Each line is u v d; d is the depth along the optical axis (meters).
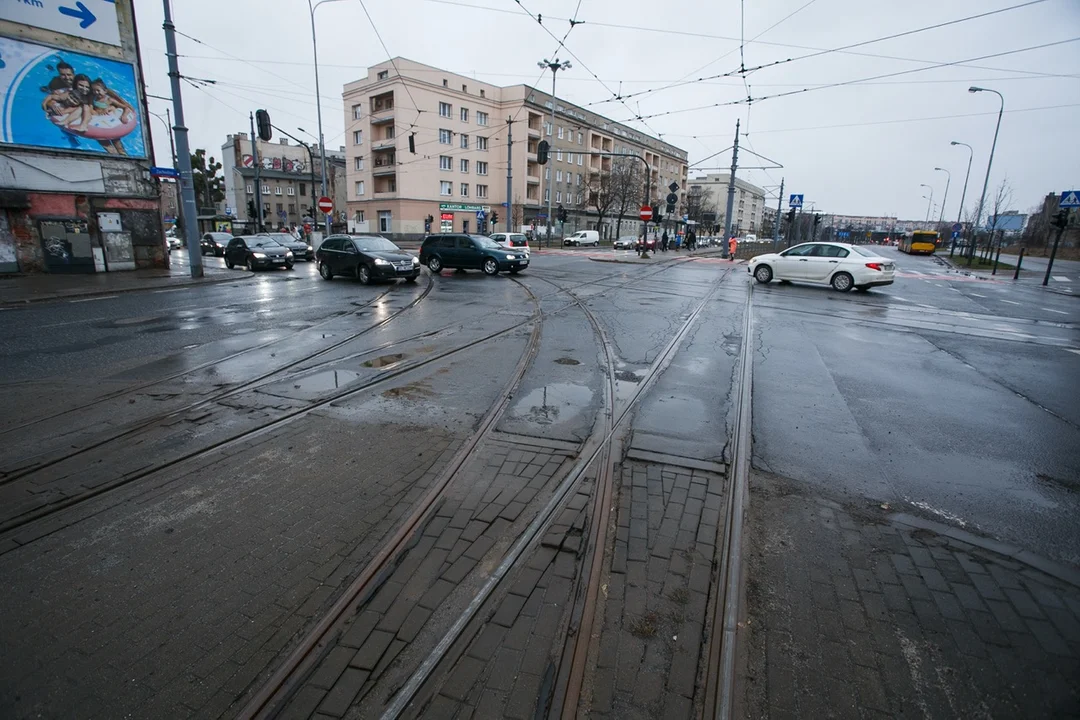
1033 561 3.18
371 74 55.31
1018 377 7.18
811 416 5.50
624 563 3.10
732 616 2.69
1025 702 2.25
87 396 5.93
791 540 3.35
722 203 121.50
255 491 3.89
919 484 4.09
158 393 6.04
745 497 3.83
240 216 76.06
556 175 67.00
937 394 6.33
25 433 4.92
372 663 2.42
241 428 5.03
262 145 81.94
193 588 2.89
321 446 4.65
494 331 9.56
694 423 5.23
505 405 5.69
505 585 2.92
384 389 6.22
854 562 3.14
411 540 3.30
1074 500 3.90
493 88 59.41
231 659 2.45
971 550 3.28
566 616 2.69
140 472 4.16
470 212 59.50
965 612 2.76
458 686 2.30
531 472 4.17
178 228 51.69
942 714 2.20
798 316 11.81
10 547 3.25
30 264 18.19
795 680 2.35
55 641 2.54
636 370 7.11
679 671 2.39
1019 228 59.59
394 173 55.69
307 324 10.26
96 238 19.45
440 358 7.65
